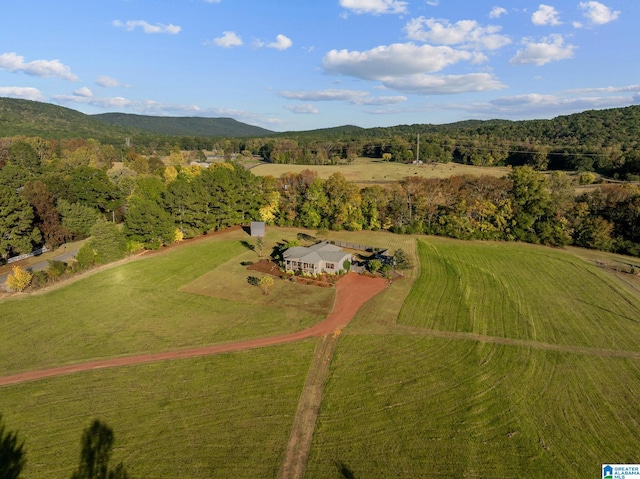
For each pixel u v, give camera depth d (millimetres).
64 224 68250
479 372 31766
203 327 38969
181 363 32750
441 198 79312
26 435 24875
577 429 25656
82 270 53500
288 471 22484
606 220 68812
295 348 35219
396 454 23625
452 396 28797
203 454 23609
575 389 29672
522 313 42438
